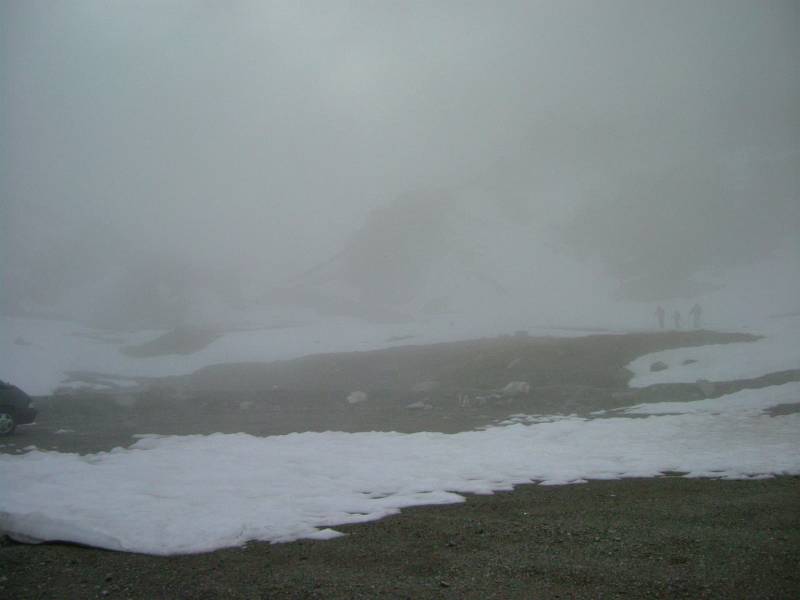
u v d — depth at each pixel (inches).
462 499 328.2
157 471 422.9
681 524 267.0
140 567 231.6
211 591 204.8
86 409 1025.5
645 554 228.2
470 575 212.8
